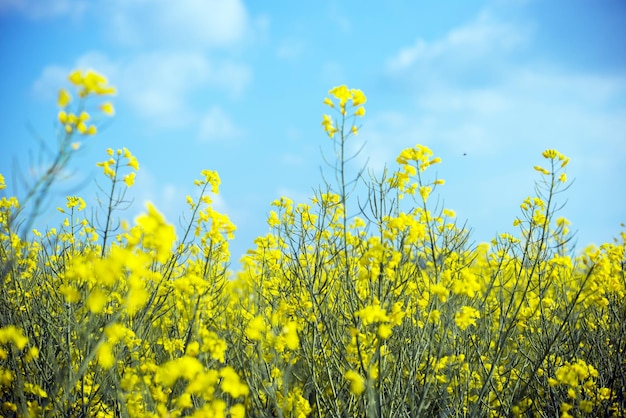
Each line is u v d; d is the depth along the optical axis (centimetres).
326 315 139
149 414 115
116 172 136
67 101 94
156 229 98
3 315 143
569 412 145
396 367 132
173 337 150
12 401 130
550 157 144
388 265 126
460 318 125
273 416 133
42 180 94
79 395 133
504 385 149
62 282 147
